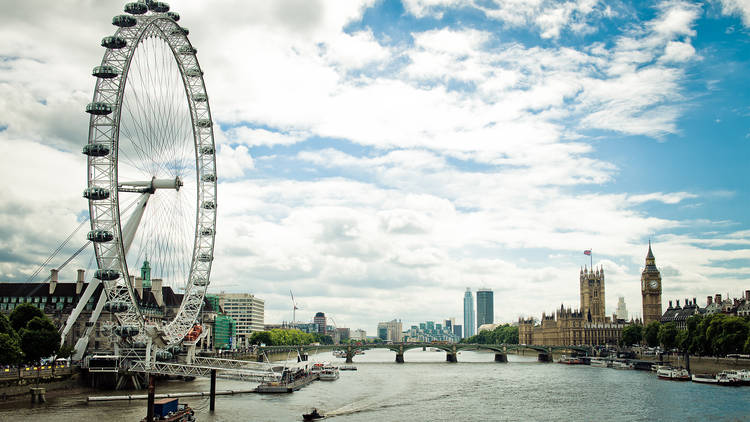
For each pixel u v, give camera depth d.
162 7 179.88
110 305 165.38
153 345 178.88
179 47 193.62
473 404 169.38
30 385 156.12
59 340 174.25
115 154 162.38
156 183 190.62
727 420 142.00
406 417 147.12
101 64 161.75
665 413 152.12
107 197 162.38
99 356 179.50
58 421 128.62
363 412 153.75
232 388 195.25
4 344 143.12
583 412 155.00
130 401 157.62
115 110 162.12
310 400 172.25
